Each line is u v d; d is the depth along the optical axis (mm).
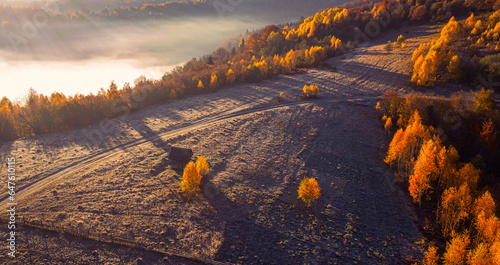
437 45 100188
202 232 40969
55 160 56250
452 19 122250
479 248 33312
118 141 65500
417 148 58656
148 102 89875
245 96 96062
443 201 43125
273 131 72062
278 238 41375
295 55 135375
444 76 95812
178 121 77000
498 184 52812
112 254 35750
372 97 92562
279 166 58406
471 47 104000
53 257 34438
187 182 45625
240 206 46656
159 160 57188
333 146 66500
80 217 41000
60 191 46312
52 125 71250
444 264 37062
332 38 148500
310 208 47375
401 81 102500
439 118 71062
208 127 72688
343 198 50344
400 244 41656
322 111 83062
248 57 165000
